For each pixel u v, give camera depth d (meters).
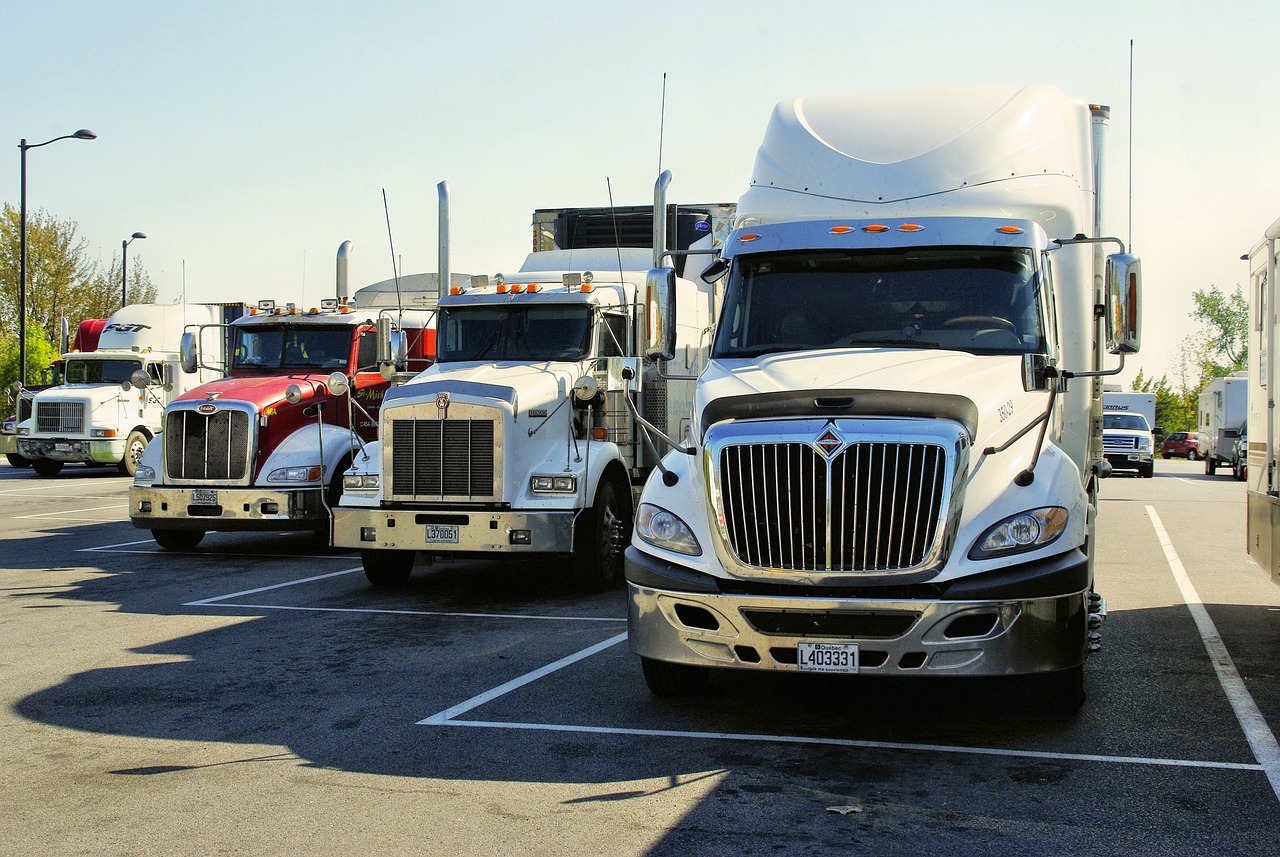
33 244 49.50
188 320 28.02
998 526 5.80
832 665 5.73
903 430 5.78
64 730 6.29
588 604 10.41
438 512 10.43
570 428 11.09
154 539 14.88
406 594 10.99
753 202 8.27
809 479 5.82
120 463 26.78
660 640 6.11
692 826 4.78
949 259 7.42
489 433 10.43
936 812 4.93
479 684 7.30
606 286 12.03
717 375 7.05
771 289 7.56
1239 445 33.16
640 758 5.72
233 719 6.50
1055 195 7.89
